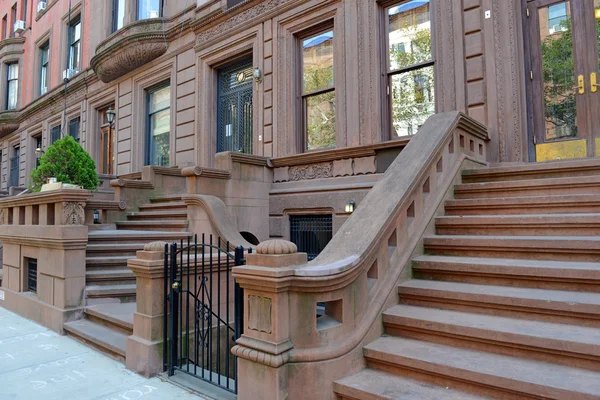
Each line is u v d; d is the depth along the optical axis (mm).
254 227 7871
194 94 10898
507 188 4949
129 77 13109
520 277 3605
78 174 8695
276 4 9070
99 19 14672
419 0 7285
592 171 4812
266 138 9086
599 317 2963
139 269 4141
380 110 7465
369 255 3439
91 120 15000
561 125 6012
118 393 3609
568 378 2529
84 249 5828
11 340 5242
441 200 4961
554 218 4105
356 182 7254
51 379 3939
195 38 10953
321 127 8516
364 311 3402
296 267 2947
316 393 2844
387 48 7637
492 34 6348
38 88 19094
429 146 4855
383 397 2686
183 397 3523
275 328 2818
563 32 6074
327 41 8492
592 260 3643
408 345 3242
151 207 8945
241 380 2996
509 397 2584
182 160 11109
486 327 3062
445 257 4234
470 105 6516
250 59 10055
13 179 20906
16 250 7215
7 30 22203
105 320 5273
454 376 2770
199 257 4578
